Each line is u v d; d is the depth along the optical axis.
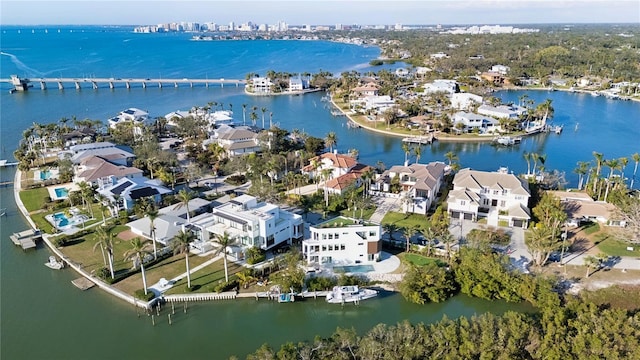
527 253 89.50
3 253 94.00
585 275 81.75
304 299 77.56
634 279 80.50
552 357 56.72
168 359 65.44
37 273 86.75
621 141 188.88
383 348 58.41
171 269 85.25
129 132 174.25
